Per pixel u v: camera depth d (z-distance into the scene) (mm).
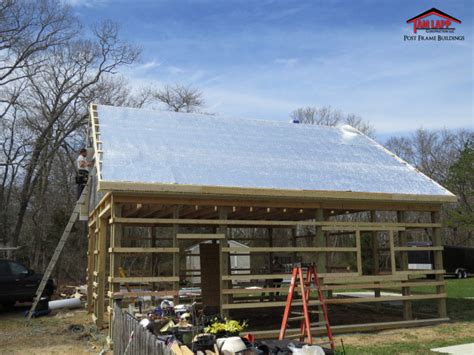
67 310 16266
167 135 12266
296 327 11797
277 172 11570
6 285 16000
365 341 10141
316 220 11617
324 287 10977
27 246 30016
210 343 6496
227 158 11688
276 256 16109
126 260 29453
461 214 36844
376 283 11852
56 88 32312
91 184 15117
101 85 34500
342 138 15445
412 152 48594
